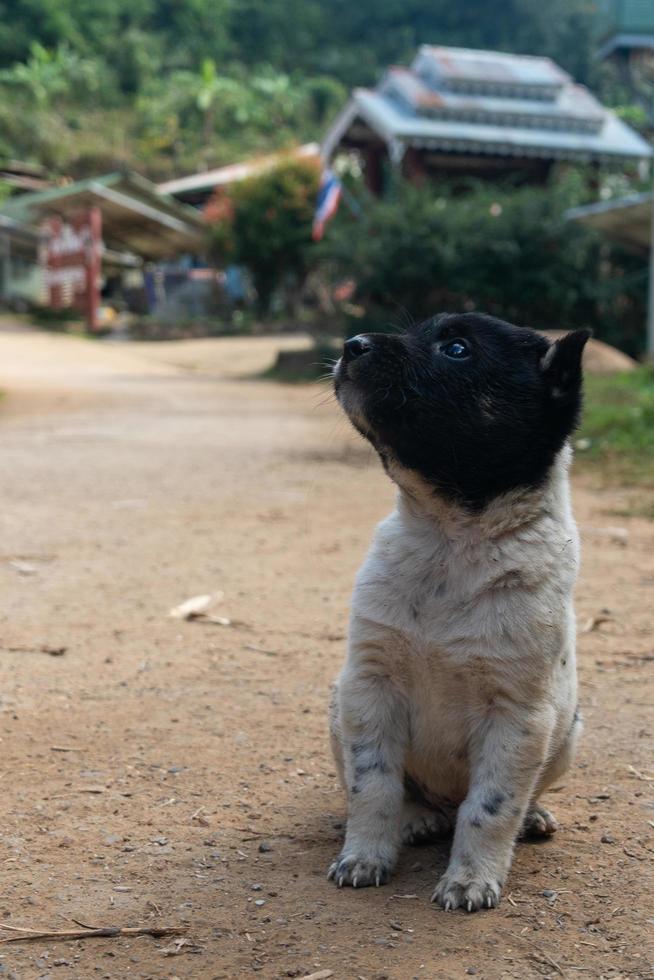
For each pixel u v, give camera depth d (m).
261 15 26.83
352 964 0.79
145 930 0.81
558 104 7.94
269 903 0.85
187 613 1.46
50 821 0.95
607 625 1.46
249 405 4.98
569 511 0.92
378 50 27.03
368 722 0.89
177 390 5.78
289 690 1.22
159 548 1.90
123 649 1.34
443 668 0.87
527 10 25.16
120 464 2.97
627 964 0.79
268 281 10.07
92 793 0.99
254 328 9.80
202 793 1.00
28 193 15.13
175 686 1.23
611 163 7.70
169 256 11.92
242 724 1.14
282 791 1.01
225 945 0.80
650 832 0.95
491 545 0.88
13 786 1.00
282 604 1.53
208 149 19.70
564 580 0.89
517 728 0.87
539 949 0.80
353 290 6.76
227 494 2.49
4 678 1.24
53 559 1.79
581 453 3.04
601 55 8.59
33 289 12.27
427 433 0.89
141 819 0.96
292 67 26.14
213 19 25.81
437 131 7.35
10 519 2.14
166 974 0.78
